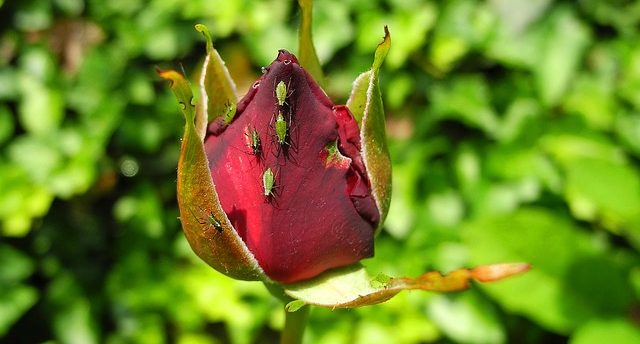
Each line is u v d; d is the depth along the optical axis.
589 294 0.35
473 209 0.39
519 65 0.39
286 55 0.21
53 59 0.41
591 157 0.36
